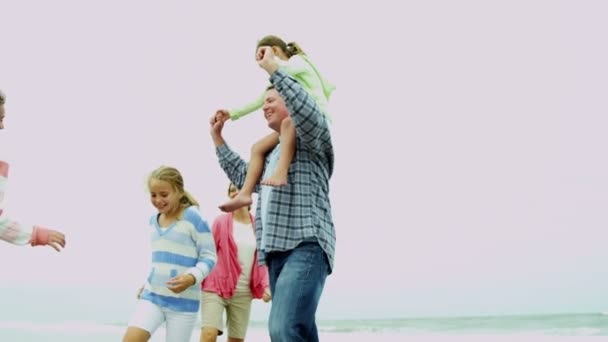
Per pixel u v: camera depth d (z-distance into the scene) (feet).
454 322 40.09
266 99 9.96
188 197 13.25
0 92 10.66
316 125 9.18
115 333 28.63
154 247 12.80
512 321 39.19
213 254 12.85
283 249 9.13
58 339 25.62
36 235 10.59
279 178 9.13
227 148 11.19
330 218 9.59
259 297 16.21
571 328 34.24
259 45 11.76
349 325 39.58
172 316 12.41
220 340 24.13
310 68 11.29
